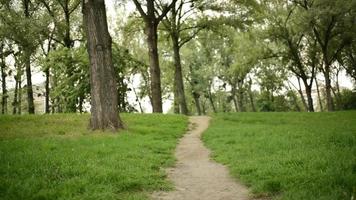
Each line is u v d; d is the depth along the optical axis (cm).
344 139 1384
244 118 2925
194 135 2128
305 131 1794
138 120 2494
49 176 927
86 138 1623
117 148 1388
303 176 878
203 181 1028
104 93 1923
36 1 4112
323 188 781
